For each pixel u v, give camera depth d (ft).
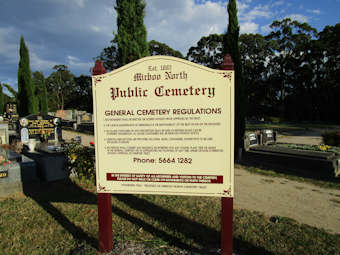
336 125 119.55
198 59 173.06
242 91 33.14
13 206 15.76
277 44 158.61
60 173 21.89
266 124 120.78
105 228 10.29
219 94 9.32
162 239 11.57
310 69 149.59
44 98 97.19
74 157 21.16
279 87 166.81
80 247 10.93
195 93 9.47
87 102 224.12
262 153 29.78
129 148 10.10
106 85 10.09
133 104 9.95
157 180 9.99
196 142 9.59
